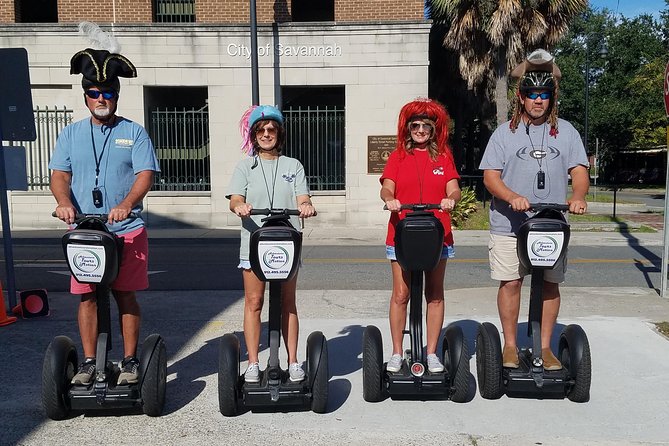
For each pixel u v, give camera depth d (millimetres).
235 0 16359
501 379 4363
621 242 14430
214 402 4453
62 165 4258
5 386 4754
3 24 16078
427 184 4320
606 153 48562
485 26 17578
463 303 7551
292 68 16234
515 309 4516
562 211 4223
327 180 17016
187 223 16750
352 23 15977
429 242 3930
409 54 16016
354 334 6105
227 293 8289
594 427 3994
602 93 45750
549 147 4387
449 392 4355
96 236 3787
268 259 3850
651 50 43469
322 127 16938
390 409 4293
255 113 4246
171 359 5445
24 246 13578
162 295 8141
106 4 16422
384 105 16234
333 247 13523
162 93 17875
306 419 4133
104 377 4008
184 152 16984
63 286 9078
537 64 4289
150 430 3975
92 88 4133
